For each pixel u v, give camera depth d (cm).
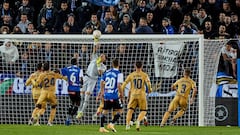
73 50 6662
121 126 6119
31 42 6531
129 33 7075
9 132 4844
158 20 7406
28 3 7600
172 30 7231
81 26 7375
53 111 6106
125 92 6444
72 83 6138
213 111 6397
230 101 6347
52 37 6400
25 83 6444
